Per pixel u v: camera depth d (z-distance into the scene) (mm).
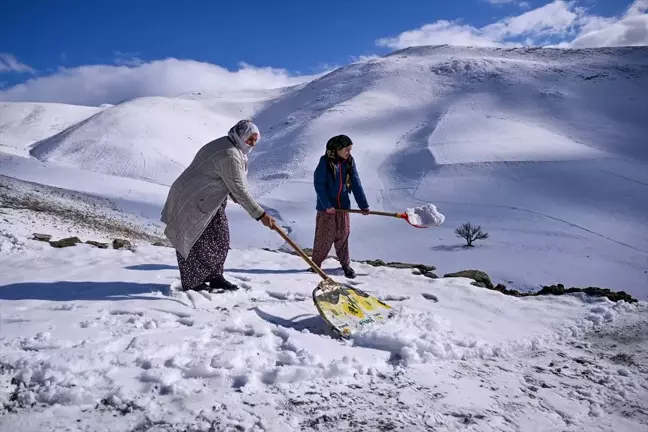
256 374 3271
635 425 3055
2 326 3844
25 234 7859
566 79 124875
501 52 163250
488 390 3369
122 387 2969
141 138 121812
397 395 3199
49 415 2682
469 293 5645
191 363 3342
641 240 49375
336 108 127500
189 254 4844
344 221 6215
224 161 4598
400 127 109250
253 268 6555
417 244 49125
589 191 63375
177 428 2664
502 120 102062
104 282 5406
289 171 89812
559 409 3178
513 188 66500
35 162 90125
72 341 3621
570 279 39906
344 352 3777
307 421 2836
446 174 74062
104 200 62250
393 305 5172
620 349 4172
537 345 4230
